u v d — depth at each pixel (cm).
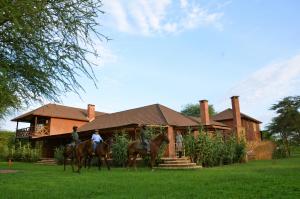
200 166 1934
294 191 792
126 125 2483
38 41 544
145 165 2131
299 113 4191
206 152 2086
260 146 3148
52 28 562
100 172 1538
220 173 1345
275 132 4288
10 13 489
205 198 724
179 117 3002
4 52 556
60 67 578
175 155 2569
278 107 4288
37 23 530
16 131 4172
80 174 1431
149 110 3103
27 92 584
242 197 730
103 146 1733
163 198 731
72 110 4469
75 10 578
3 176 1380
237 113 2898
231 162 2312
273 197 721
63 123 4153
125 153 2173
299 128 4103
